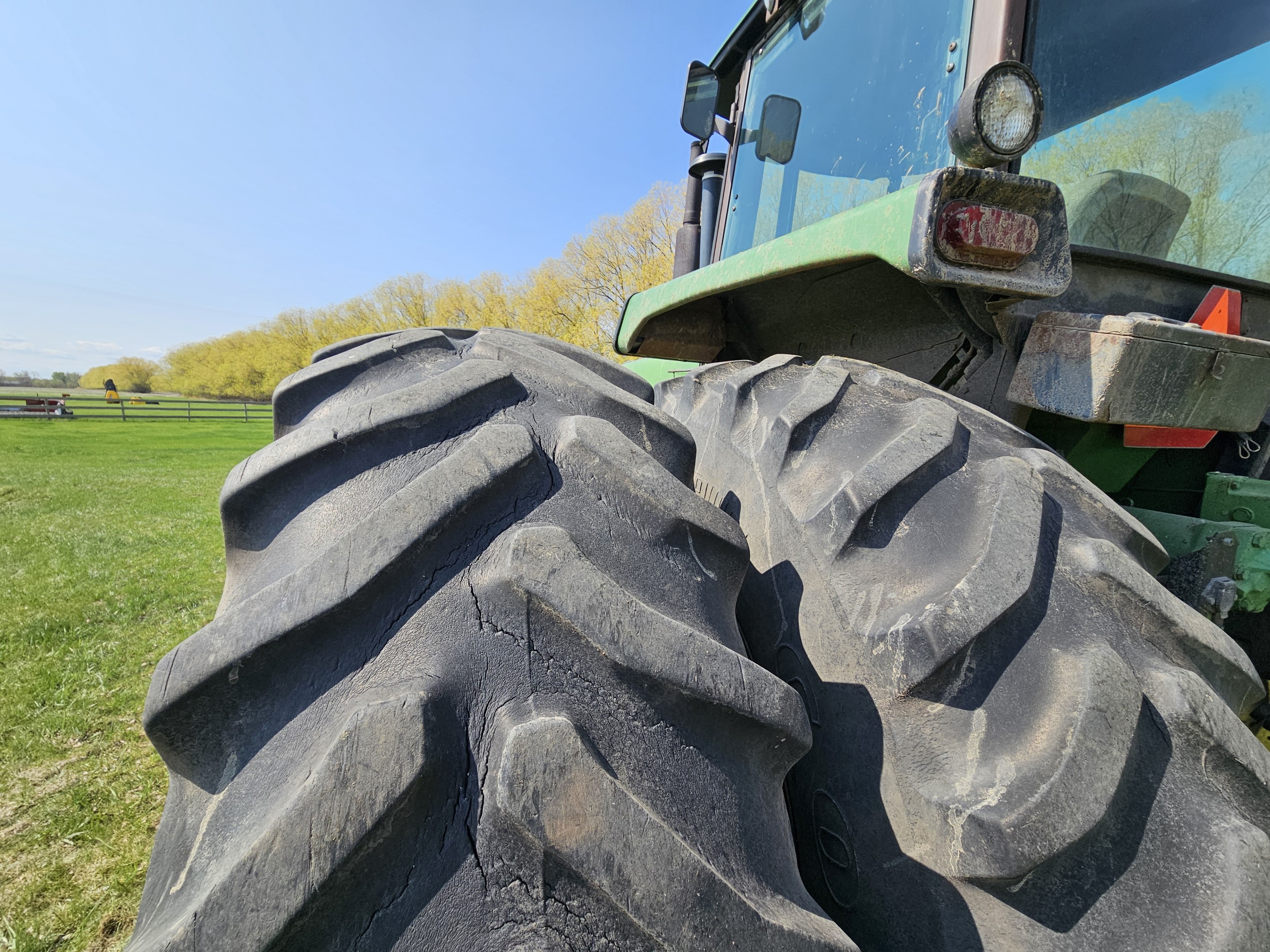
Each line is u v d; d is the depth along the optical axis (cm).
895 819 86
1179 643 84
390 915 62
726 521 94
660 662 71
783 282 166
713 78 253
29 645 421
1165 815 74
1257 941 68
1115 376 102
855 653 92
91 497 1090
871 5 175
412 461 93
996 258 101
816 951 67
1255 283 155
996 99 96
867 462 99
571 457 92
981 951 78
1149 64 153
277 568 87
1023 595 81
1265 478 150
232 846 68
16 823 250
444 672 71
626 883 61
